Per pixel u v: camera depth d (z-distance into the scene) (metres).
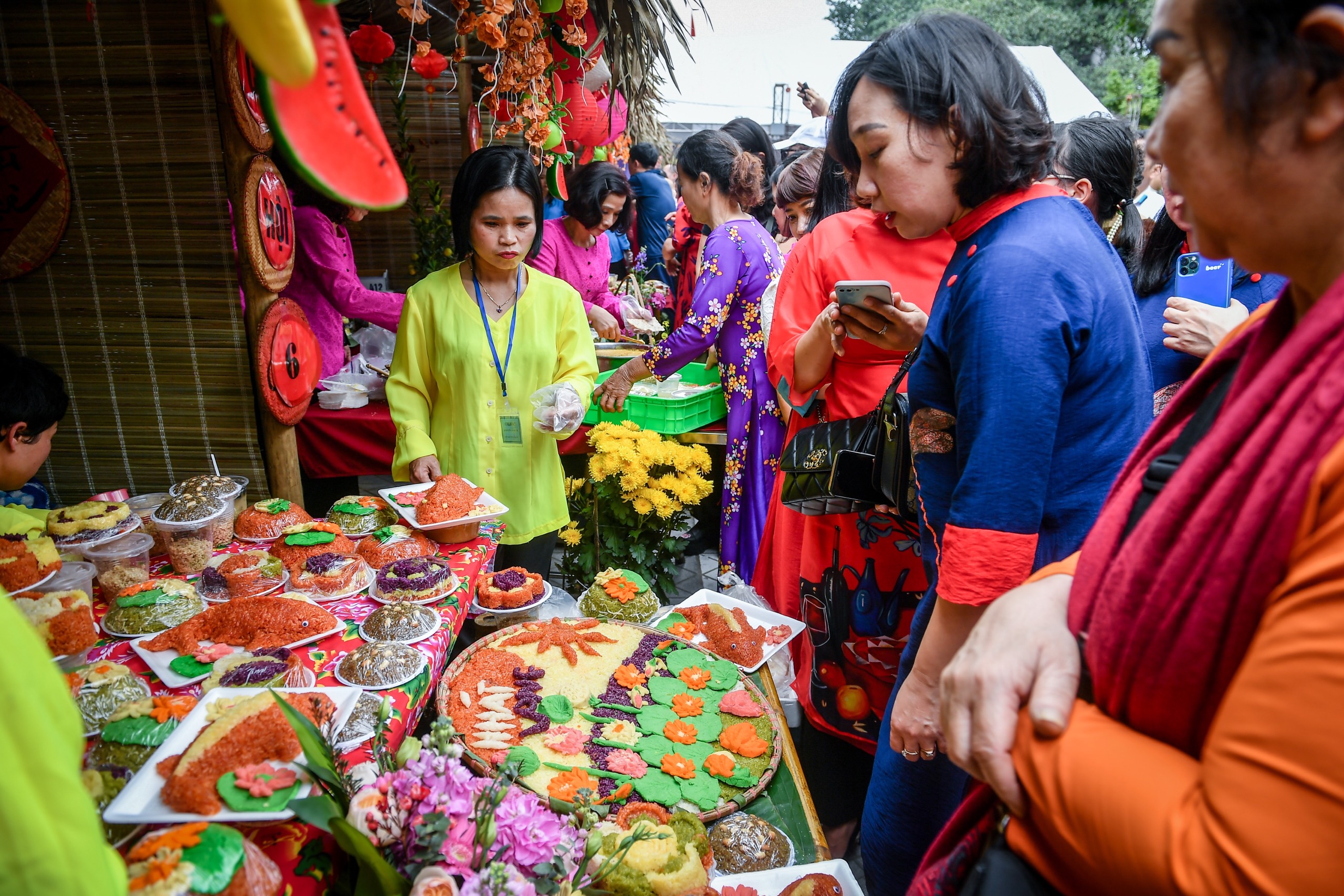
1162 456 0.72
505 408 2.40
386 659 1.35
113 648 1.40
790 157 4.33
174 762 0.99
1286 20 0.49
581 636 1.79
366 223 4.86
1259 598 0.53
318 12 0.53
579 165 4.47
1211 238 0.61
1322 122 0.50
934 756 1.24
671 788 1.38
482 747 1.41
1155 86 15.17
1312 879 0.45
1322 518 0.50
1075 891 0.65
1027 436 1.06
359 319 3.53
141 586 1.50
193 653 1.35
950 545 1.11
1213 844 0.50
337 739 1.12
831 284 1.99
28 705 0.53
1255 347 0.65
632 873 1.10
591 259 4.26
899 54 1.15
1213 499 0.56
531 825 1.06
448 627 1.57
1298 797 0.46
